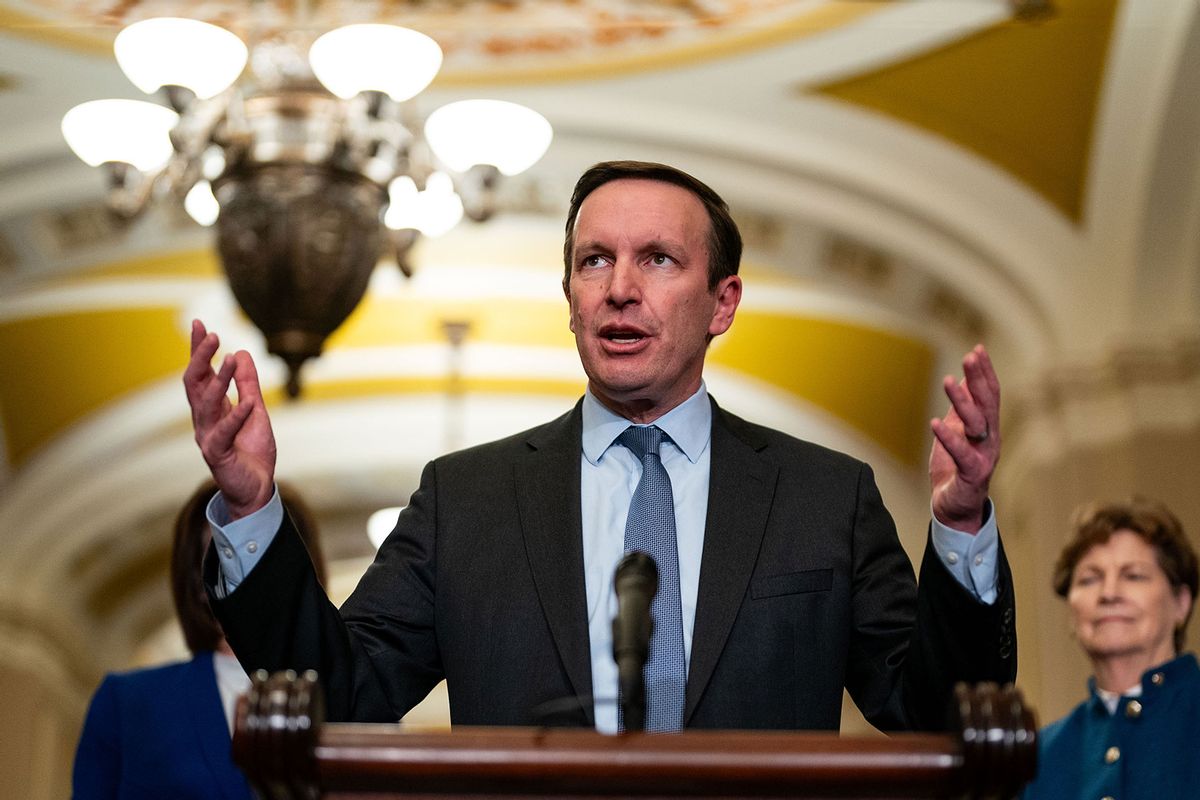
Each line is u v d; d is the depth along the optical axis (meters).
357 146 7.41
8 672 13.76
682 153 9.85
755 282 11.41
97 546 14.52
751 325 12.00
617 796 1.85
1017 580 10.75
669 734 1.86
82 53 8.98
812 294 11.43
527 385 13.30
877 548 2.71
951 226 9.86
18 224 10.36
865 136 9.56
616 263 2.81
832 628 2.62
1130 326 9.45
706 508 2.76
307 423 13.57
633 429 2.83
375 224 7.55
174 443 13.44
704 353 2.92
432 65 7.15
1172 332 9.36
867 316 11.47
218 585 2.48
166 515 14.25
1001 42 8.75
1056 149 9.31
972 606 2.36
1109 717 3.65
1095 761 3.59
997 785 1.82
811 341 12.06
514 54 9.20
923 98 9.26
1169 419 9.27
